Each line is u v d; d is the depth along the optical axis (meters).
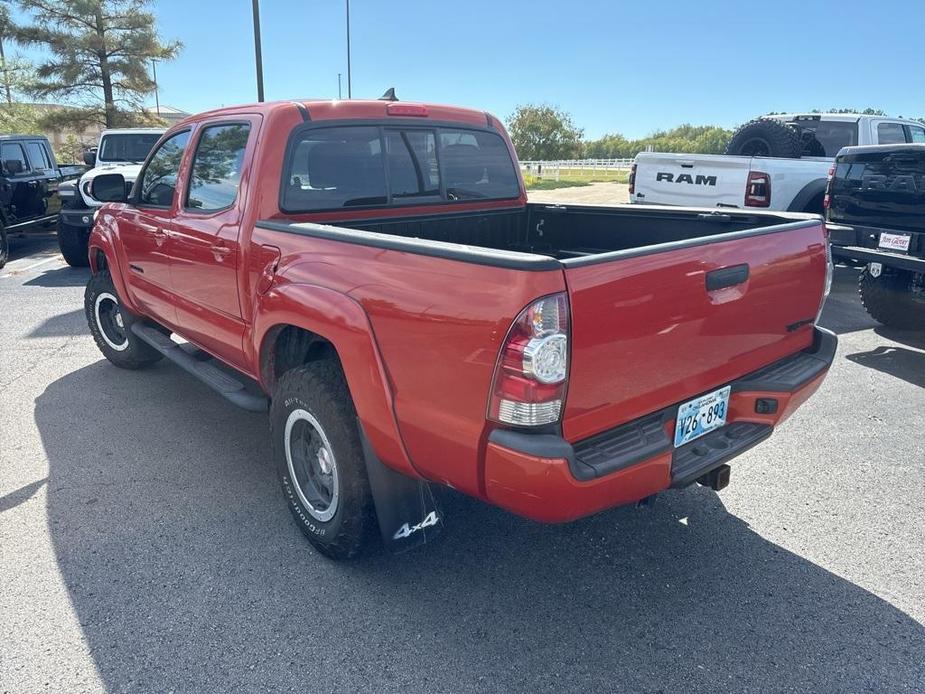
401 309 2.41
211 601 2.84
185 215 3.94
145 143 13.02
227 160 3.62
